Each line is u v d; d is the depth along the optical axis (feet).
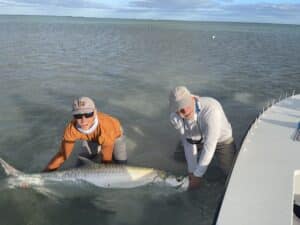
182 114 6.72
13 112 12.57
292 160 6.24
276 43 46.68
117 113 12.61
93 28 97.60
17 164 8.66
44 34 57.82
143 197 7.01
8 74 19.72
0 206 6.79
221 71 21.59
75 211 6.63
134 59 27.45
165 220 6.29
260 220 4.65
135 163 8.62
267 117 8.50
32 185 7.37
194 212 6.48
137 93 15.69
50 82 17.80
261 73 20.88
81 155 8.48
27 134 10.53
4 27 84.74
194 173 6.90
